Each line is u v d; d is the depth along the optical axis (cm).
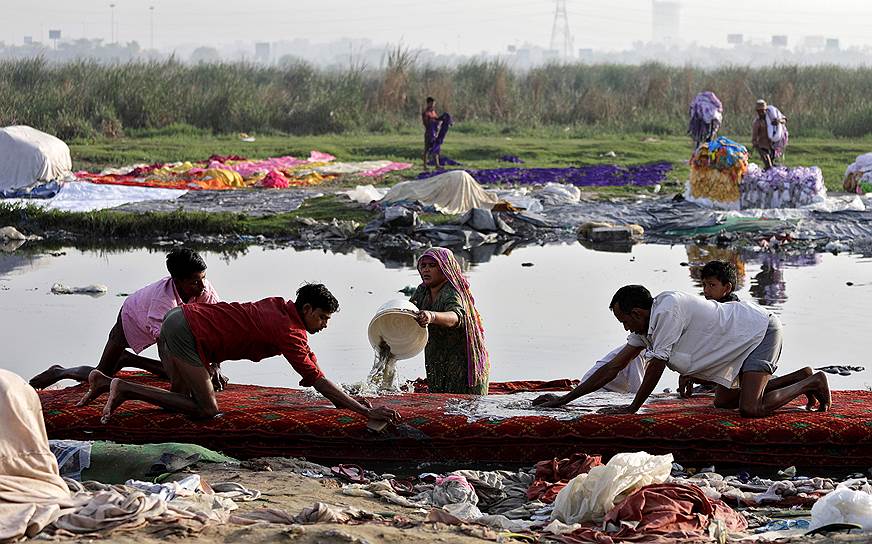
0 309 1647
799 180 2638
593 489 745
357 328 1534
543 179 3203
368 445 942
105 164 3491
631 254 2256
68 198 2802
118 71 4825
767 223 2469
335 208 2664
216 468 861
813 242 2362
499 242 2455
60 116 4275
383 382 1079
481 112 5119
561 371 1316
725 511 762
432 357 1099
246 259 2177
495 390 1160
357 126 4784
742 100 5025
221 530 642
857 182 3033
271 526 651
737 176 2666
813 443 923
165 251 2286
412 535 650
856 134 4647
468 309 1083
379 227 2452
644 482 757
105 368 1059
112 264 2100
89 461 840
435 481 853
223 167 3259
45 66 5331
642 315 944
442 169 3438
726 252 2275
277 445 944
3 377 695
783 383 986
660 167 3425
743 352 944
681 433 929
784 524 751
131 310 1022
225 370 1339
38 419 705
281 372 1329
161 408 971
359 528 656
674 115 5000
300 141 4222
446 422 944
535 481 848
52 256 2205
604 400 1035
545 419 944
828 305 1694
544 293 1811
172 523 641
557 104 5181
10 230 2444
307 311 914
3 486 662
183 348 919
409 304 1037
